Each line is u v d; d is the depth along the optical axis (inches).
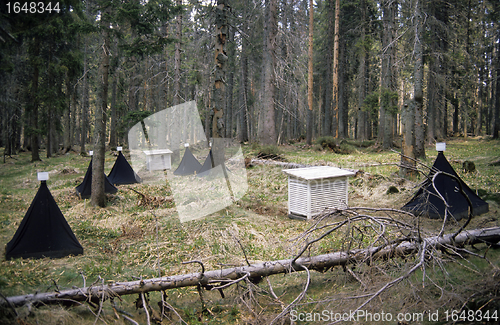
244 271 148.3
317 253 193.8
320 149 825.5
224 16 309.3
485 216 240.7
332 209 163.6
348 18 1198.9
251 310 135.9
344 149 803.4
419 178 381.1
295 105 733.9
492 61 1111.6
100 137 348.5
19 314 118.8
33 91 773.3
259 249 207.3
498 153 609.6
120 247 227.9
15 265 187.0
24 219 211.9
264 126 718.5
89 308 136.6
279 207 319.0
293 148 928.9
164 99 663.8
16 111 784.9
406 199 309.3
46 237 212.4
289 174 291.6
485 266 161.2
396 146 815.1
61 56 790.5
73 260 207.2
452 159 534.6
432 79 836.0
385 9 776.9
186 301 155.4
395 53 730.8
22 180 496.1
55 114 892.6
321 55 1309.1
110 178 438.9
